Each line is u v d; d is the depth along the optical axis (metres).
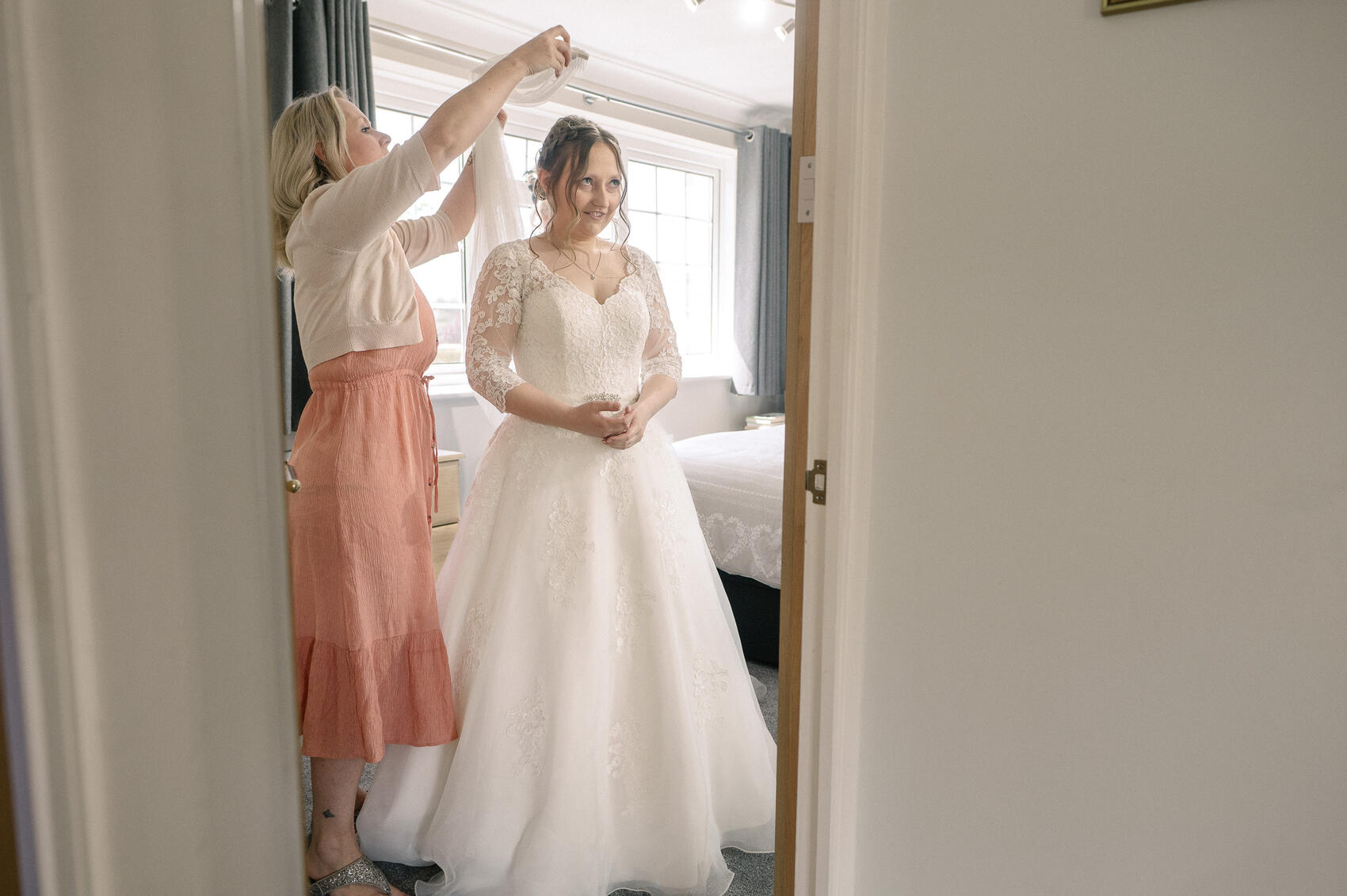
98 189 0.48
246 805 0.58
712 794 1.92
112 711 0.51
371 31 3.60
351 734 1.64
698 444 3.62
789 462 1.33
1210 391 0.98
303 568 1.66
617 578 1.83
